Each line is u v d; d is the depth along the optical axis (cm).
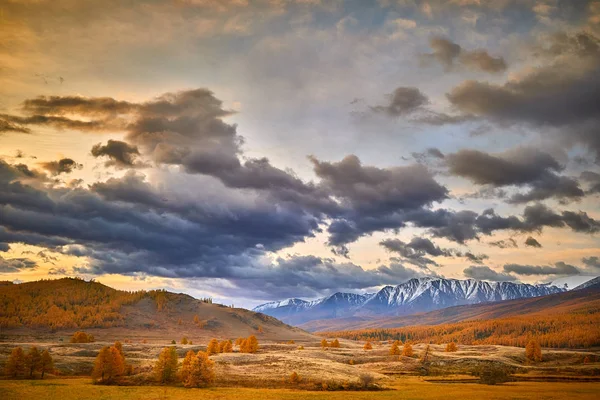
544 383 15050
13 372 13788
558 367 19462
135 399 10031
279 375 13662
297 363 15812
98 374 12744
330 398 10569
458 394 11569
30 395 10294
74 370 15262
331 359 19875
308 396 10906
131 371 13912
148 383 12656
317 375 13675
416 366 18525
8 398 9925
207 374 12438
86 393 10694
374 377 14750
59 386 11788
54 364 15412
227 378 13238
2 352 17925
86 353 18700
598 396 11288
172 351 13188
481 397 10975
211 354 19100
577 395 11462
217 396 10662
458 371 17950
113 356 13025
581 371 18512
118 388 11662
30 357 13862
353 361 19575
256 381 13075
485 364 18975
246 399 10294
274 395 10981
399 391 12262
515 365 19388
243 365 15425
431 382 14850
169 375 12888
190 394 10912
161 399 10106
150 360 16262
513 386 13825
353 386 12825
